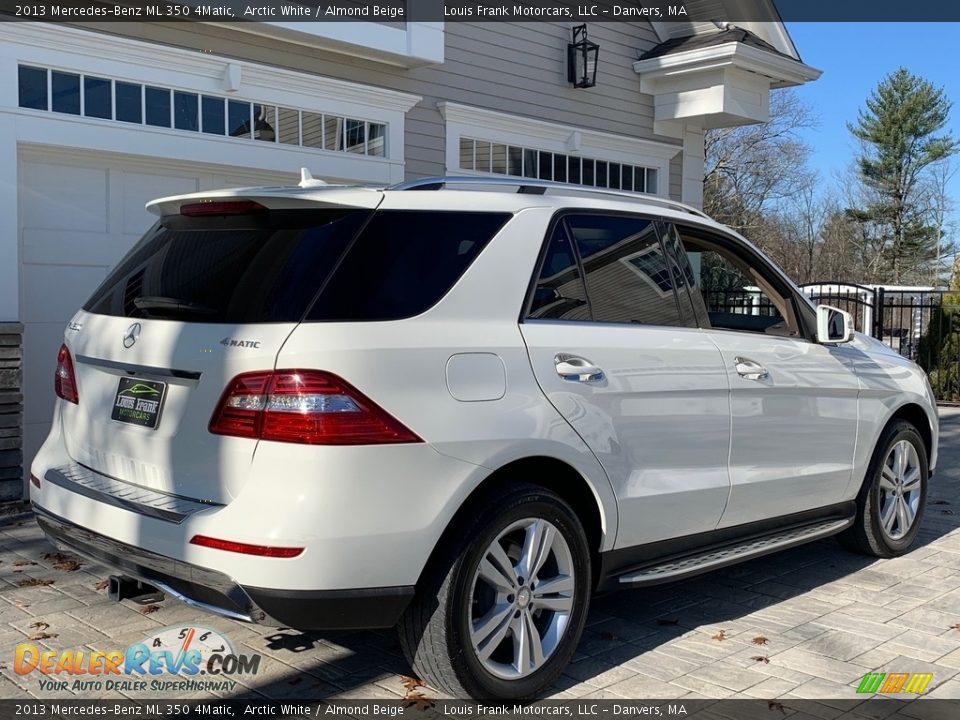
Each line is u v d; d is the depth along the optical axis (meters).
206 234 3.68
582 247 3.97
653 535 4.02
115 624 4.27
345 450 3.04
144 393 3.43
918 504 5.87
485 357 3.42
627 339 3.94
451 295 3.44
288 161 7.75
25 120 6.30
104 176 6.92
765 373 4.50
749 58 10.13
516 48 9.48
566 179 10.16
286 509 3.01
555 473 3.73
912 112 49.25
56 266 6.73
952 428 11.30
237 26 7.24
